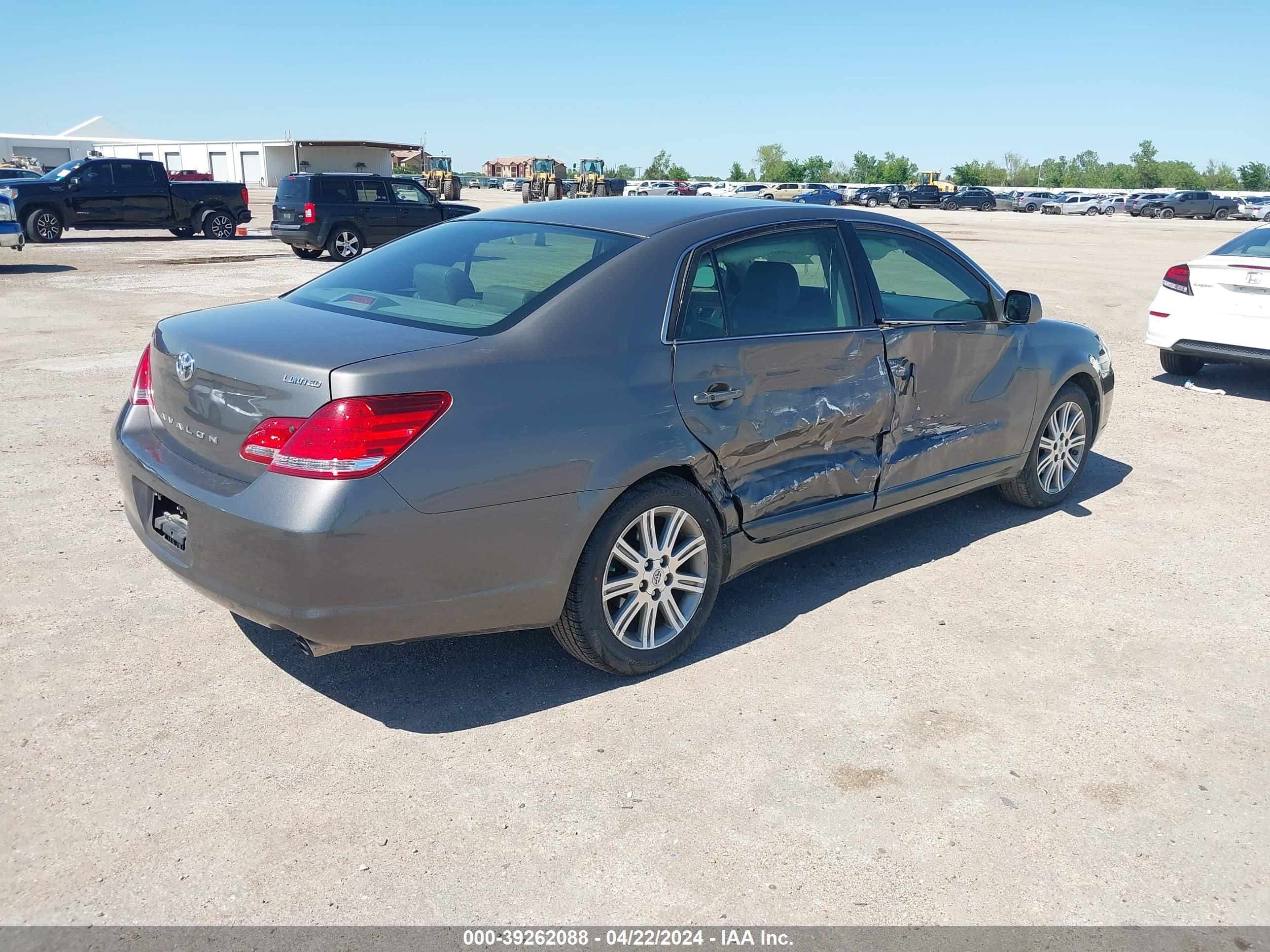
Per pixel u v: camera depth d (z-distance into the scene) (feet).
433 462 9.34
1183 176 348.38
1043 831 9.02
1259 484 19.49
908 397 14.02
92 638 12.13
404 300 11.34
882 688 11.43
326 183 62.85
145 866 8.29
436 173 178.19
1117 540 16.35
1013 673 11.85
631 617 11.25
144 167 75.97
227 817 8.93
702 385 11.35
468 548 9.68
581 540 10.41
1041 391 16.51
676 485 11.26
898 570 14.92
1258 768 10.07
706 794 9.43
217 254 66.69
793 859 8.57
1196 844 8.89
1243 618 13.50
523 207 13.84
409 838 8.71
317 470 9.01
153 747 9.96
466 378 9.61
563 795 9.36
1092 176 361.92
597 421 10.38
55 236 73.20
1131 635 12.93
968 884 8.31
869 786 9.61
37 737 10.03
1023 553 15.69
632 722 10.62
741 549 12.31
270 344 9.78
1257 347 26.37
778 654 12.19
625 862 8.48
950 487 15.24
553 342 10.34
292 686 11.21
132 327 35.29
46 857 8.36
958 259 15.26
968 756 10.14
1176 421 24.57
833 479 13.15
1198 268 27.30
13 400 23.66
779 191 211.61
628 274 11.12
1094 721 10.85
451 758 9.91
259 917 7.77
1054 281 57.36
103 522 15.87
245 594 9.48
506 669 11.76
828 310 13.03
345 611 9.27
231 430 9.71
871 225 14.07
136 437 11.21
